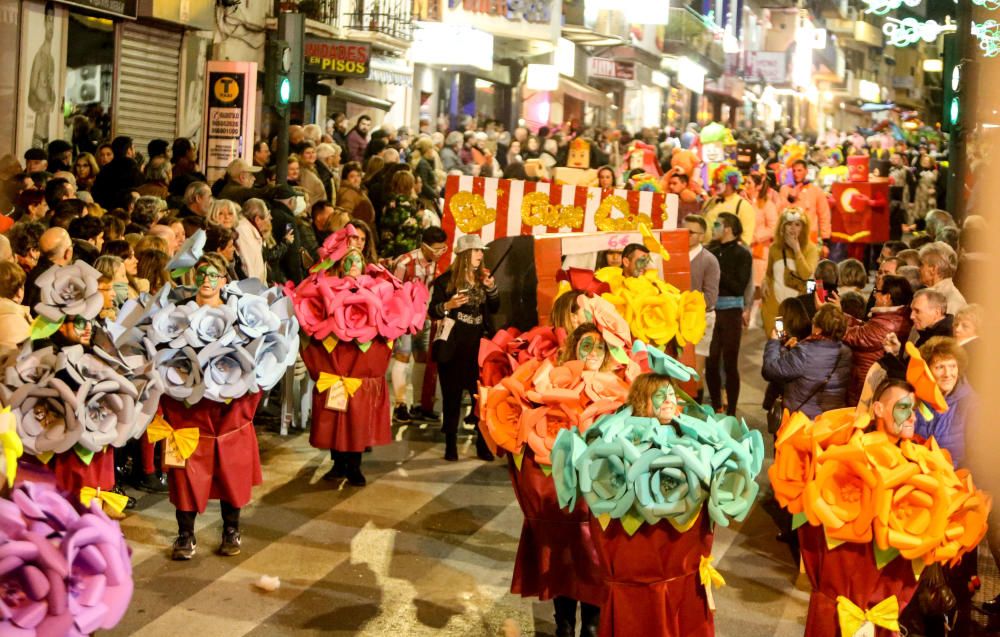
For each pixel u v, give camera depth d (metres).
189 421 7.28
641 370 6.36
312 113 23.20
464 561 7.75
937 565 6.29
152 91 18.62
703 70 50.84
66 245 8.03
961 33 15.66
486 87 34.38
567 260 9.88
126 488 8.86
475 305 9.97
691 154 17.11
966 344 6.82
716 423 5.47
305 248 11.80
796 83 62.72
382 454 10.27
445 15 30.14
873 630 5.36
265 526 8.24
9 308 7.04
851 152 31.95
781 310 8.38
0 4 14.98
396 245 13.79
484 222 10.50
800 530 5.56
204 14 19.22
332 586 7.20
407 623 6.68
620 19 39.91
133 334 7.12
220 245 9.66
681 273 10.01
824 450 5.39
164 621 6.52
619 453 5.21
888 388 5.38
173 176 13.79
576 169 13.74
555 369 6.21
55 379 6.06
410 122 29.73
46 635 3.88
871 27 78.62
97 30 17.09
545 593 6.20
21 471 4.46
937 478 5.26
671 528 5.31
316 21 23.22
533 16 31.66
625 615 5.38
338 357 8.91
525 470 6.19
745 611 7.07
